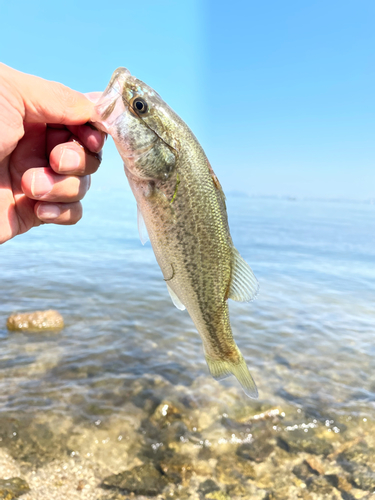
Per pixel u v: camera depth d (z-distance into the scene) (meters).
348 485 0.27
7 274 0.82
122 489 0.26
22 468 0.27
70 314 0.57
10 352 0.43
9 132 0.19
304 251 1.45
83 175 0.21
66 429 0.30
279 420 0.33
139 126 0.20
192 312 0.23
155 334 0.51
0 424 0.30
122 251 1.25
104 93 0.20
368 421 0.33
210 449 0.30
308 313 0.64
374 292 0.82
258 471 0.28
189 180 0.21
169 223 0.21
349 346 0.50
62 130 0.21
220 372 0.24
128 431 0.31
